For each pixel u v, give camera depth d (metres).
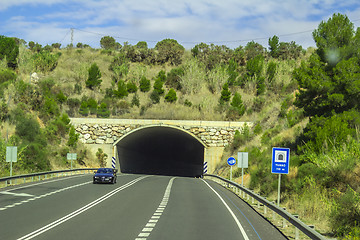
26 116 50.19
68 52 107.19
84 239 10.41
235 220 14.59
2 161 35.69
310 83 29.03
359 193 15.21
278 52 105.94
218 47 106.12
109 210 16.62
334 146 22.02
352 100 28.03
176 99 78.31
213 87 86.44
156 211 16.53
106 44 127.12
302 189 20.17
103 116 59.94
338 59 29.23
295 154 29.78
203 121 57.47
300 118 42.69
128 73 94.00
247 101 75.50
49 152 47.16
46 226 12.42
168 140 70.50
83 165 53.81
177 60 103.94
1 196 21.30
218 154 56.69
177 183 35.25
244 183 34.22
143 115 61.47
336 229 12.77
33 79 73.44
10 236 10.67
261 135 50.12
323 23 30.38
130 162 66.06
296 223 11.52
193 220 14.27
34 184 29.95
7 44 72.12
